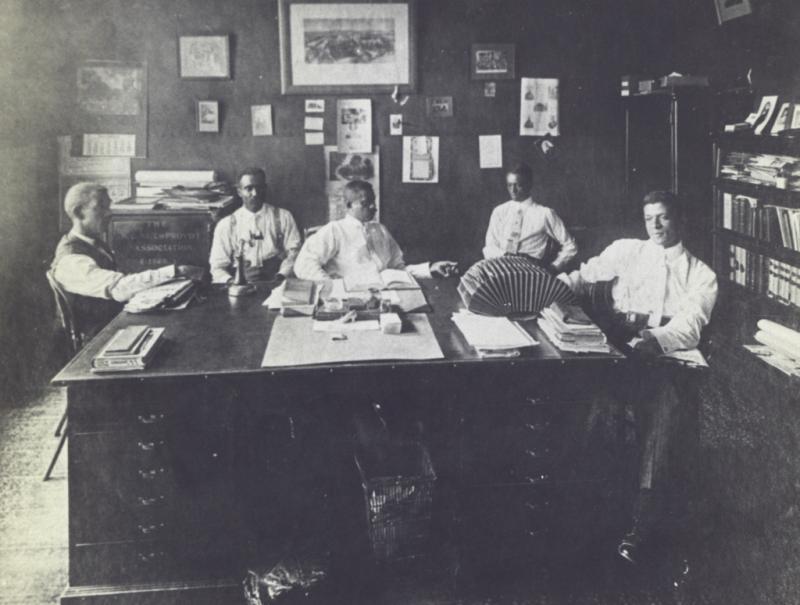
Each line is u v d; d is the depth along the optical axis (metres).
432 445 2.33
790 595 2.23
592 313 3.20
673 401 2.68
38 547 2.53
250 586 2.20
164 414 2.17
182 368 2.20
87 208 3.23
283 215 4.43
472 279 2.71
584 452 2.36
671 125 4.13
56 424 3.42
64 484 2.94
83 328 3.15
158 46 4.38
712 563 2.37
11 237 3.94
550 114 4.62
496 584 2.32
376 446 2.37
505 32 4.55
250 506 2.28
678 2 4.36
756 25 3.71
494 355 2.26
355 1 4.44
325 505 2.36
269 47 4.46
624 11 4.53
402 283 3.11
